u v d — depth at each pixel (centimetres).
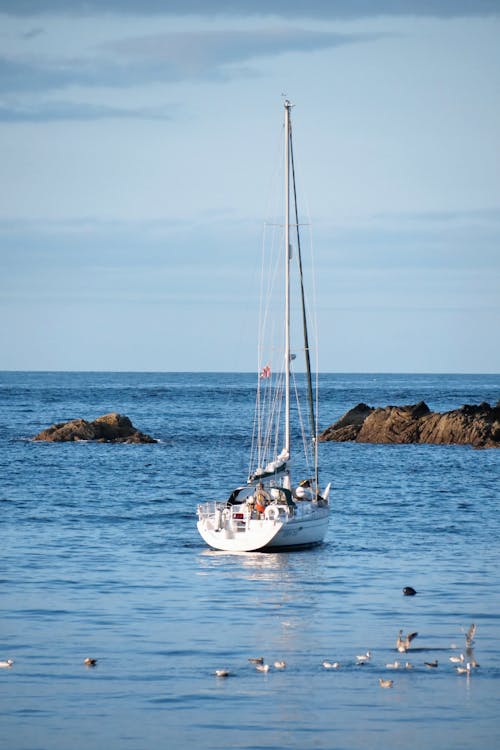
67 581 16250
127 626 13575
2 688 11162
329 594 15512
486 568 17512
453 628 13575
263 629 13475
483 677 11544
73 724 10200
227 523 19062
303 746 9706
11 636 13062
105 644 12738
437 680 11450
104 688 11169
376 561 18138
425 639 13025
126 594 15400
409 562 18050
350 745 9738
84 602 14875
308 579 16562
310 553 18938
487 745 9756
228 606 14700
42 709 10575
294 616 14162
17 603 14750
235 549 18962
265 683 11338
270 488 19638
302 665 11950
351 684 11306
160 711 10531
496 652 12475
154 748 9650
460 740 9862
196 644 12756
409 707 10662
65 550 18950
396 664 11888
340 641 12938
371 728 10131
